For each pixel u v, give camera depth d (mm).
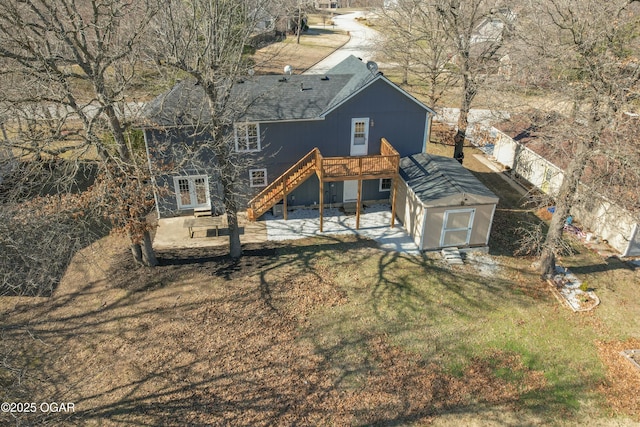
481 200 20391
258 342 16203
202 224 21812
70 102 15969
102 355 15594
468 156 33031
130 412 13695
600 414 13938
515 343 16453
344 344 16203
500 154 31625
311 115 22562
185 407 13891
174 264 20109
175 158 22484
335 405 14055
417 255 21094
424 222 20547
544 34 18094
